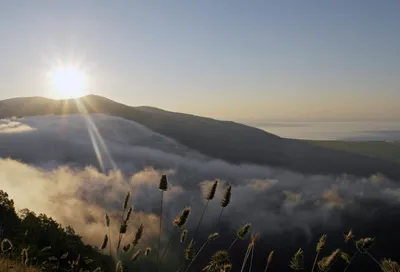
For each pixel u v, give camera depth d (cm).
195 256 473
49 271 808
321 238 382
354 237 378
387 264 343
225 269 402
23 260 681
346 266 357
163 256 509
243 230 440
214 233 477
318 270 357
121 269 473
